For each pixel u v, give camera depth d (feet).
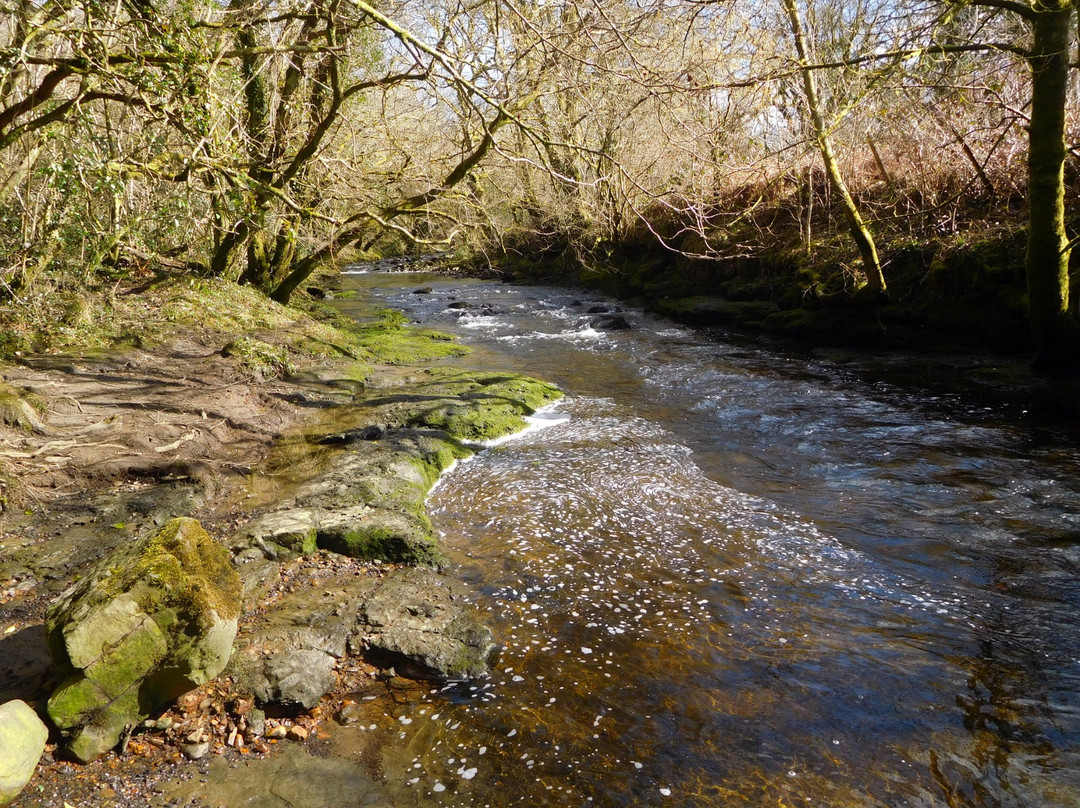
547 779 11.44
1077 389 30.83
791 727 12.49
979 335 37.83
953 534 19.34
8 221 32.22
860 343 43.24
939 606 16.08
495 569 17.89
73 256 36.09
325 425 27.91
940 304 40.04
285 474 22.97
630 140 47.34
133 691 11.91
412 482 22.36
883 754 11.84
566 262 86.79
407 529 18.63
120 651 11.75
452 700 13.26
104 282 39.91
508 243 95.45
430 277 98.37
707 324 54.65
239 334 38.09
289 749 12.01
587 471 24.23
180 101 24.41
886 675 13.80
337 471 22.52
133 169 28.43
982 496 21.59
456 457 25.53
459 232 44.42
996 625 15.34
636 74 27.48
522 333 52.80
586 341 49.29
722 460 25.53
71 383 27.22
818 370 38.96
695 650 14.70
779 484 23.32
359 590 16.39
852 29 35.68
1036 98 30.12
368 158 47.11
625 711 12.96
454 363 41.75
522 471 24.26
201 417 26.17
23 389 23.85
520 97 34.37
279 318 42.98
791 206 54.60
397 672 13.98
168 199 31.37
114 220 35.96
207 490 21.11
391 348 44.29
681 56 31.65
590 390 35.76
